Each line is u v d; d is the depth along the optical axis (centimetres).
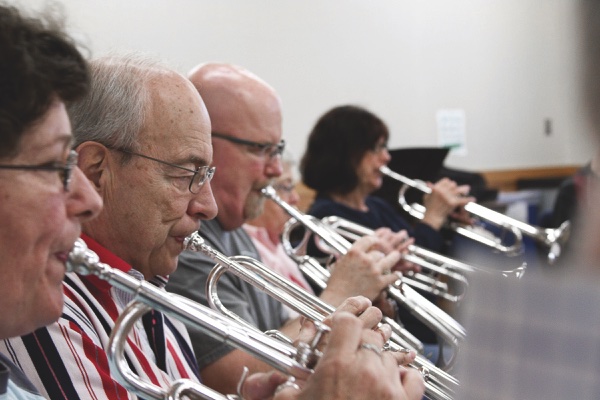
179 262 167
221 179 185
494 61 570
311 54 443
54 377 107
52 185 83
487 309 54
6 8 82
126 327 92
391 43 494
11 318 84
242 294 171
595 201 50
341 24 459
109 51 135
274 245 239
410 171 306
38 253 83
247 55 407
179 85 130
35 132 81
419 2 513
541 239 267
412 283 229
